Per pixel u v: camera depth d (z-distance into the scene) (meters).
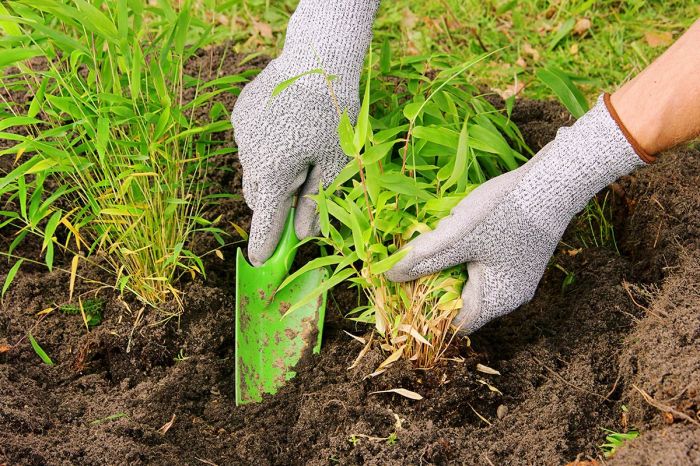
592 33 2.11
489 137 1.61
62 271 1.73
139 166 1.57
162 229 1.65
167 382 1.62
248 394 1.63
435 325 1.58
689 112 1.49
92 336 1.66
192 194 1.77
